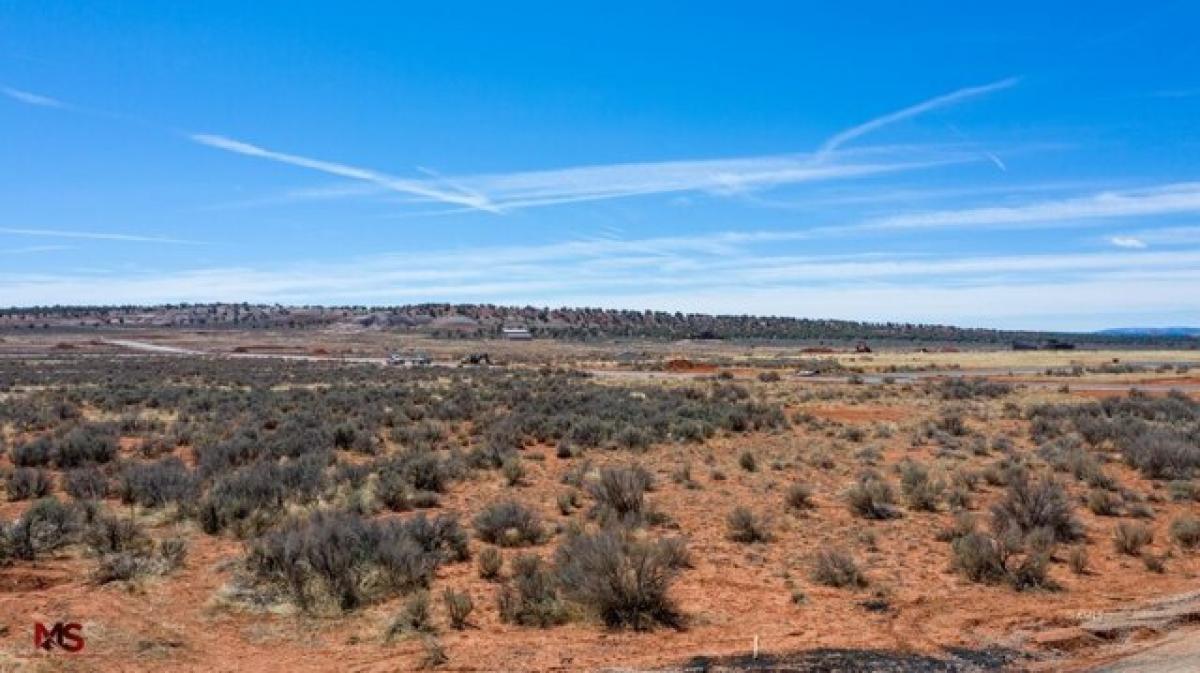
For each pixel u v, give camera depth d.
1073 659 10.24
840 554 14.56
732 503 20.95
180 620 11.68
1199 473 24.58
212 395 51.66
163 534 16.92
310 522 15.46
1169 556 16.08
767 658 10.23
